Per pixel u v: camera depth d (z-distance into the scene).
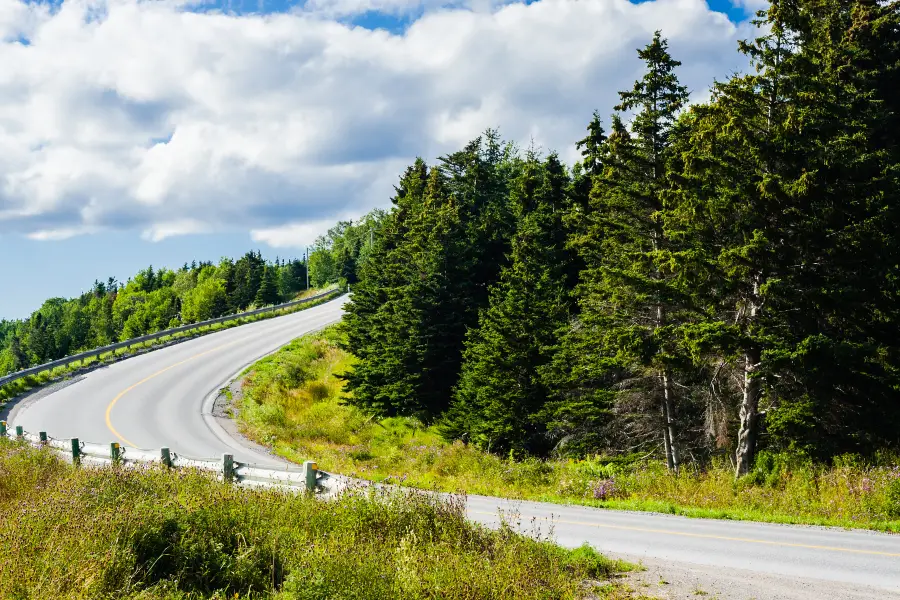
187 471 11.48
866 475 14.77
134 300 171.75
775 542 10.93
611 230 24.98
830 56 21.81
